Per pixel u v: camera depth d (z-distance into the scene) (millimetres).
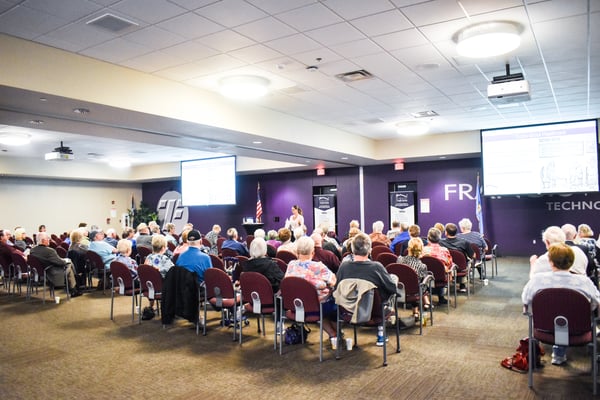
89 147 12156
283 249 6285
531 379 3420
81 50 5094
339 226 14289
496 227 12109
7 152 12602
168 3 3920
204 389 3527
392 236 9188
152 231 10430
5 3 3850
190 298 5016
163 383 3672
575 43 5141
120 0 3836
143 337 5047
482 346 4457
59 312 6426
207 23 4387
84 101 5320
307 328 5117
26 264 7594
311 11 4160
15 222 14953
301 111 8617
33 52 4789
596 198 10977
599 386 3410
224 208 16688
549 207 11508
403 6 4090
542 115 9203
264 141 8844
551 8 4176
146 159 15227
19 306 6887
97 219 17453
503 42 4652
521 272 9336
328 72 6113
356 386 3512
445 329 5090
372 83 6688
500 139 10359
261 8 4070
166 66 5758
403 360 4090
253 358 4246
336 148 10500
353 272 3984
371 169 13781
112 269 5852
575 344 3189
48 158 11016
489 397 3258
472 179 12227
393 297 4715
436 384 3520
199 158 15023
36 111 5906
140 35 4660
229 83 6332
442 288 6363
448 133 11383
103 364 4168
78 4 3900
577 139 9500
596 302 3221
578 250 4258
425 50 5305
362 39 4910
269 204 15688
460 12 4246
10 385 3699
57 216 16141
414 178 13062
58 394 3498
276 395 3379
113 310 6516
